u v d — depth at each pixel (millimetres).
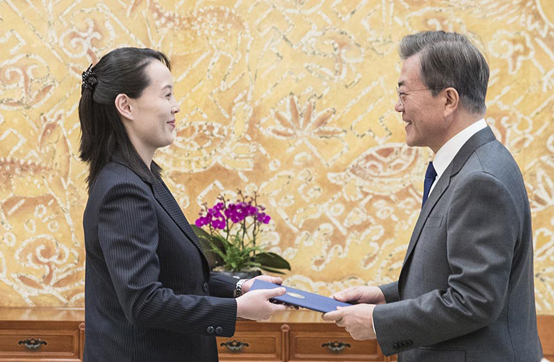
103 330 2240
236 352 3963
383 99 4406
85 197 4422
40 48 4395
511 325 2146
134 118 2283
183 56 4426
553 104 4348
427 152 4402
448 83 2230
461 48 2236
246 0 4402
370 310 2264
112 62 2275
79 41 4398
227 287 2678
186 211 4449
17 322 3975
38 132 4402
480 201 2053
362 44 4398
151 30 4410
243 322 3951
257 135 4426
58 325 3980
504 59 4355
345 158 4426
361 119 4414
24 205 4410
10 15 4379
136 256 2104
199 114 4426
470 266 2029
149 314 2080
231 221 4430
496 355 2109
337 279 4422
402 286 2373
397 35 4395
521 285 2191
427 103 2266
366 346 3977
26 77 4395
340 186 4426
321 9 4398
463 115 2258
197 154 4438
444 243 2164
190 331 2154
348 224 4426
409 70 2297
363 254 4430
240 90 4426
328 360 3969
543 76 4344
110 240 2117
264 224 4438
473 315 2016
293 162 4426
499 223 2031
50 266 4418
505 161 2145
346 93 4410
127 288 2070
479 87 2254
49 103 4398
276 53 4414
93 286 2293
